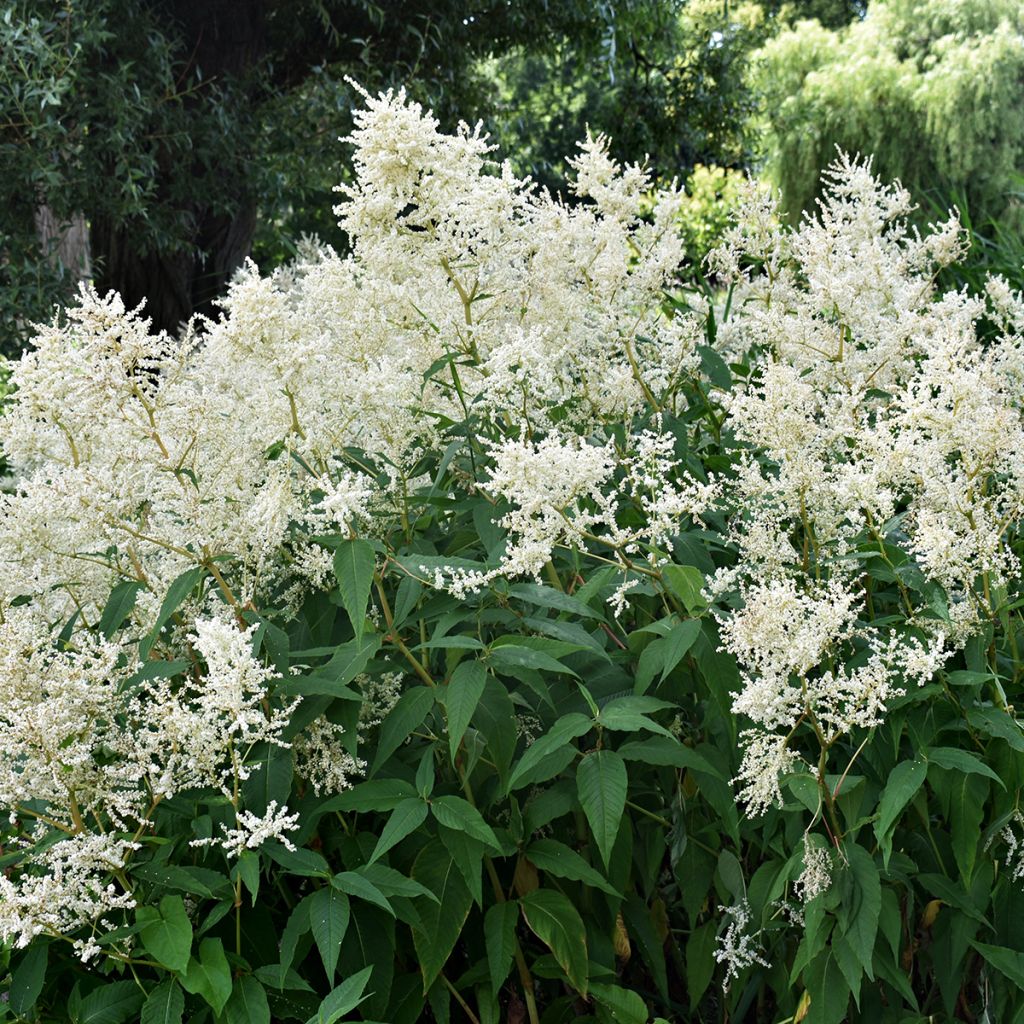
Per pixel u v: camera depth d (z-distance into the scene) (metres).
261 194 12.66
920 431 3.40
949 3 32.81
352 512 2.98
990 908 3.21
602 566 3.51
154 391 3.05
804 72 32.75
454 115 14.57
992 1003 3.27
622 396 3.99
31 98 10.41
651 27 16.44
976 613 3.12
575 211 4.05
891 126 29.73
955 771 2.95
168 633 3.41
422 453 3.69
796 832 3.03
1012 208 16.17
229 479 3.22
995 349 3.88
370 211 3.54
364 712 3.12
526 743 3.32
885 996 3.23
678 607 3.27
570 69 25.30
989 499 3.31
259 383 3.31
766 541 3.29
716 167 18.64
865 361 3.96
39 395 3.14
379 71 13.23
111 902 2.49
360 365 3.76
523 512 2.98
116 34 11.05
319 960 3.01
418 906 2.85
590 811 2.69
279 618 3.42
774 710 2.71
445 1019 2.97
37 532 3.17
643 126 16.72
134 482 2.99
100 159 11.52
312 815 2.81
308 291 3.84
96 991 2.58
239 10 13.05
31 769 2.54
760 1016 3.54
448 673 3.08
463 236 3.65
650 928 3.29
